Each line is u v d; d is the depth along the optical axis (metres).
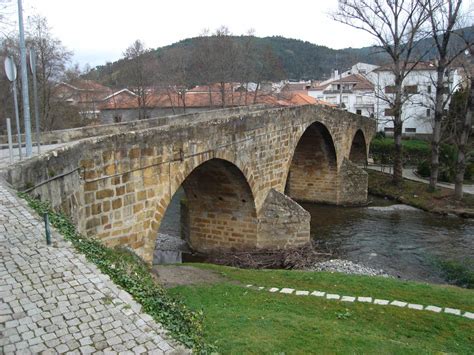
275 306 15.98
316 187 42.88
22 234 9.95
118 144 16.84
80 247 10.02
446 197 39.69
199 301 16.14
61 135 21.03
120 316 7.69
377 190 44.91
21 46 15.08
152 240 18.94
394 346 12.69
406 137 67.25
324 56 164.62
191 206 29.17
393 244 30.23
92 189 15.99
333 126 39.53
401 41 42.03
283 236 28.02
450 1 37.06
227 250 28.62
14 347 6.73
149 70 73.06
